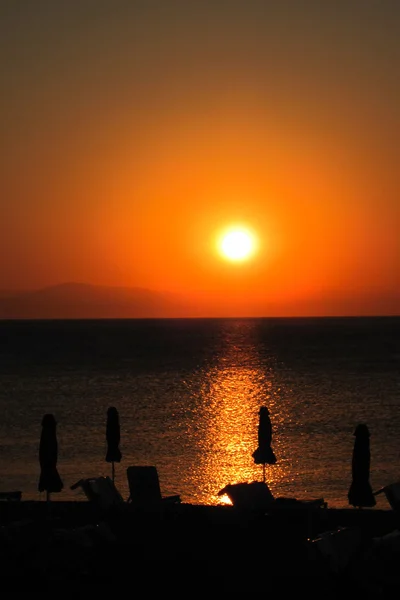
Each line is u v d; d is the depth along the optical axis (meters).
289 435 71.25
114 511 36.28
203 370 147.25
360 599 26.97
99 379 129.00
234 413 86.50
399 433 72.00
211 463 58.91
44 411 88.56
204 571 29.45
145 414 85.94
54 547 30.70
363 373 137.00
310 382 121.69
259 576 28.91
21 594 27.27
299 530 34.06
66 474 56.09
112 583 28.30
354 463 34.62
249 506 35.50
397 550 28.89
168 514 36.81
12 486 52.41
